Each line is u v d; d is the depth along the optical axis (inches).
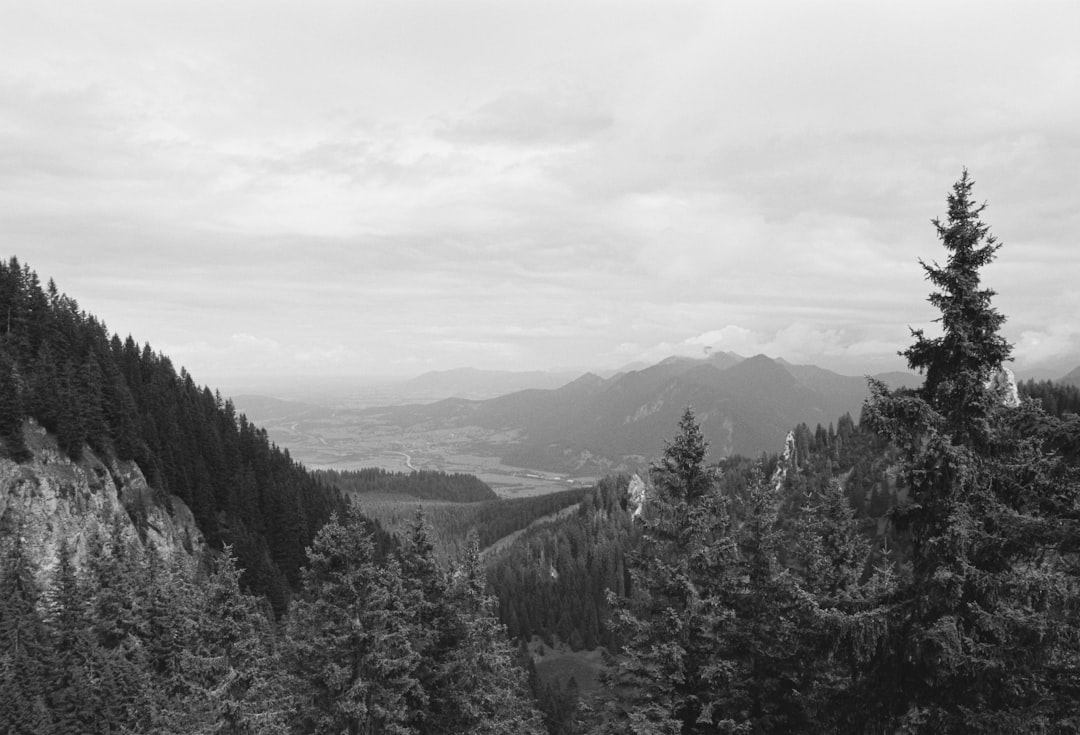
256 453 5885.8
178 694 1005.8
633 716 754.8
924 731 538.6
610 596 876.6
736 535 868.6
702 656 808.9
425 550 1224.8
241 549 4200.3
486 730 1137.4
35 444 3063.5
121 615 2011.6
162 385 5521.7
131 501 3654.0
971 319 562.9
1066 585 499.8
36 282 4338.1
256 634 1039.0
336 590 1006.4
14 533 2775.6
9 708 1723.7
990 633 535.5
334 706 959.6
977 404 552.7
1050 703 495.2
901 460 588.7
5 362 3218.5
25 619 2070.6
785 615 819.4
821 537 935.7
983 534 532.1
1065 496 523.8
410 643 1089.4
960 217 568.1
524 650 5128.0
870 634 561.3
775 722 775.7
